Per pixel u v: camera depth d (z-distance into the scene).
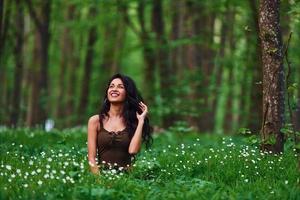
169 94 25.55
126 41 40.41
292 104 11.21
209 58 30.14
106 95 9.28
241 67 26.31
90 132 9.20
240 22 25.19
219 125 51.84
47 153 11.42
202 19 28.55
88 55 37.00
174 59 30.09
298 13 10.00
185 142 15.99
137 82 46.03
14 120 33.12
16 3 27.47
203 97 28.22
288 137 11.90
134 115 9.27
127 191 7.91
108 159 9.12
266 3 10.95
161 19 26.23
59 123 34.91
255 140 10.94
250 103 24.86
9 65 39.25
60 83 40.56
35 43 34.50
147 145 9.59
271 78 11.02
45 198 7.39
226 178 9.16
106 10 28.09
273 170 9.51
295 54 22.88
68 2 31.42
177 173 9.55
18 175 8.35
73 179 8.21
